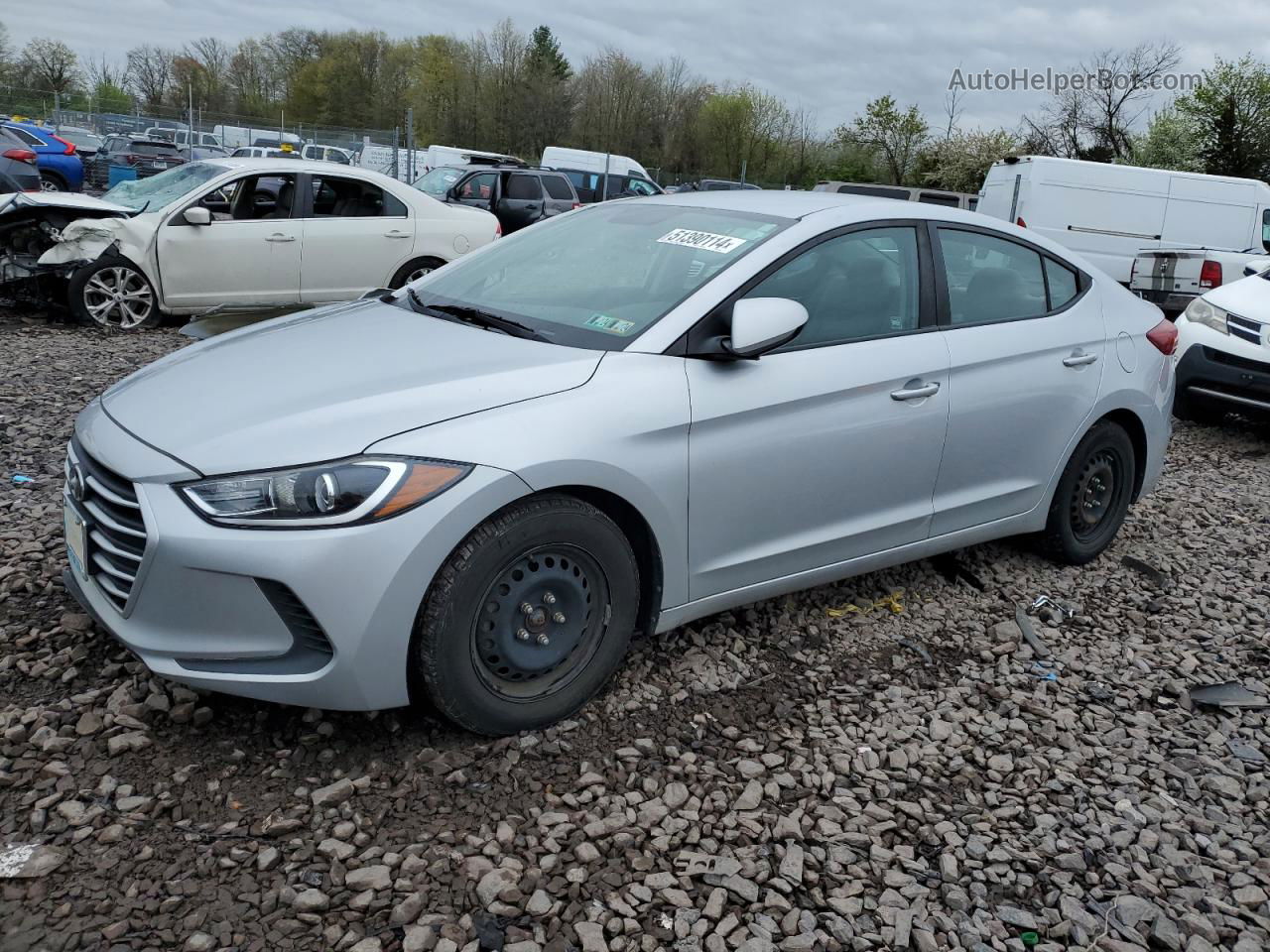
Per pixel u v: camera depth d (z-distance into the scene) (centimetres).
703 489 322
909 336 380
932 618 416
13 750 277
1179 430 834
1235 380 770
